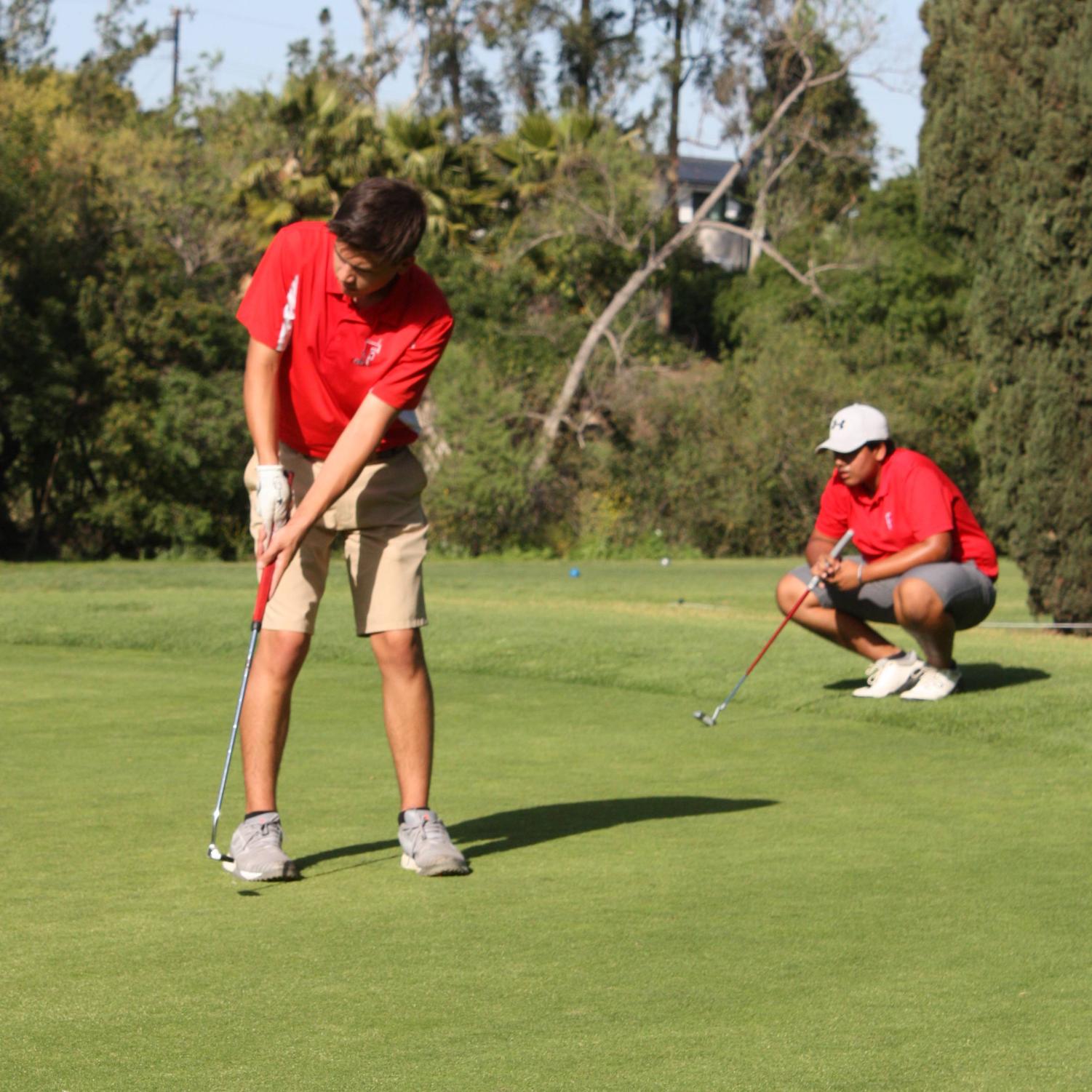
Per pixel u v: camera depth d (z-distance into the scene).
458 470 42.38
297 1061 3.86
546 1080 3.74
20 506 43.41
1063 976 4.62
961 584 10.91
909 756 9.03
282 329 6.07
